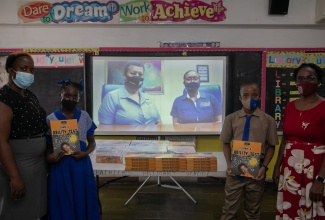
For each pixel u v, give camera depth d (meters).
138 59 3.39
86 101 3.43
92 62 3.39
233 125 2.07
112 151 2.34
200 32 3.37
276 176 1.93
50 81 3.40
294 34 3.36
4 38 3.37
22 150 1.54
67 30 3.36
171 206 2.98
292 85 3.37
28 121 1.54
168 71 3.41
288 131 1.77
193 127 3.45
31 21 3.29
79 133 1.83
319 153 1.64
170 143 2.62
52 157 1.72
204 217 2.75
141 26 3.36
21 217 1.57
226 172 2.11
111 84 3.42
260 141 2.00
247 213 2.12
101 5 3.28
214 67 3.39
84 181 1.81
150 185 3.51
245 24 3.30
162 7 3.28
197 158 2.15
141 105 3.44
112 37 3.38
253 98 1.96
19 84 1.52
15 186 1.46
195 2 3.26
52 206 1.75
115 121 3.46
